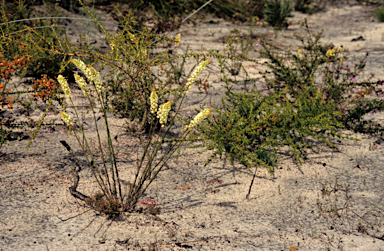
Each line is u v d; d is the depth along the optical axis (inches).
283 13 415.5
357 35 377.1
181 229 108.4
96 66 241.8
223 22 425.1
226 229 109.0
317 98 169.5
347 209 118.0
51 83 160.2
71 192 122.3
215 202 123.5
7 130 162.1
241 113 163.3
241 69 269.0
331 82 191.6
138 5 392.8
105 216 113.1
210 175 140.8
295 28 418.0
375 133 174.2
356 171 141.6
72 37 300.0
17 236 100.8
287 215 116.2
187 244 101.5
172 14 410.6
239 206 121.6
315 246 101.4
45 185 127.1
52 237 101.7
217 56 133.9
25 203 116.3
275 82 217.2
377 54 301.3
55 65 213.6
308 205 121.1
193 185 133.3
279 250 99.7
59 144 157.8
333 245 101.7
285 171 144.1
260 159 144.6
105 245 99.7
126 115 178.1
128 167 142.3
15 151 149.4
